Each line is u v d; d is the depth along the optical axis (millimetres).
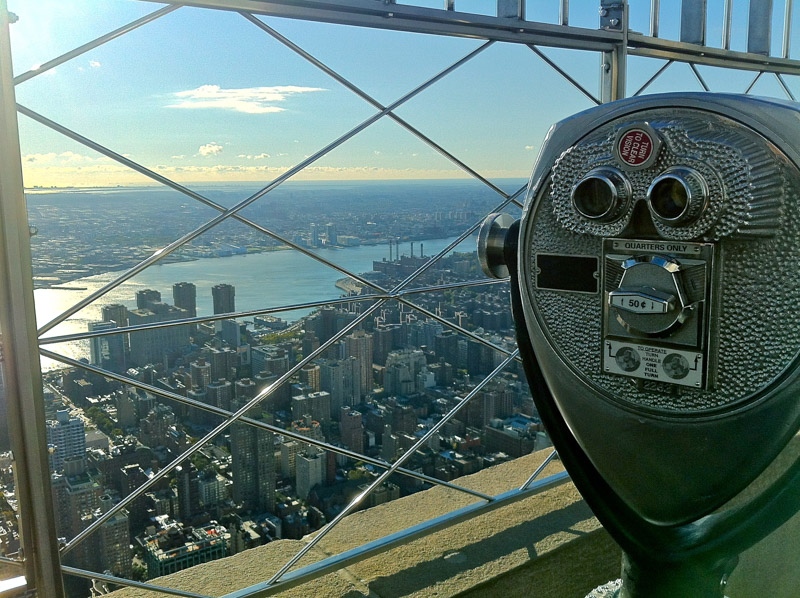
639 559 686
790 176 517
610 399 627
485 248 738
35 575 778
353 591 1022
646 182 574
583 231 614
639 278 583
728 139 540
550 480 1230
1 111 688
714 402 572
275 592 935
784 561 766
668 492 632
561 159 624
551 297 649
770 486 643
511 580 1070
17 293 713
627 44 1154
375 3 886
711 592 675
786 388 539
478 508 1117
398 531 1070
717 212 543
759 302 540
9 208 702
